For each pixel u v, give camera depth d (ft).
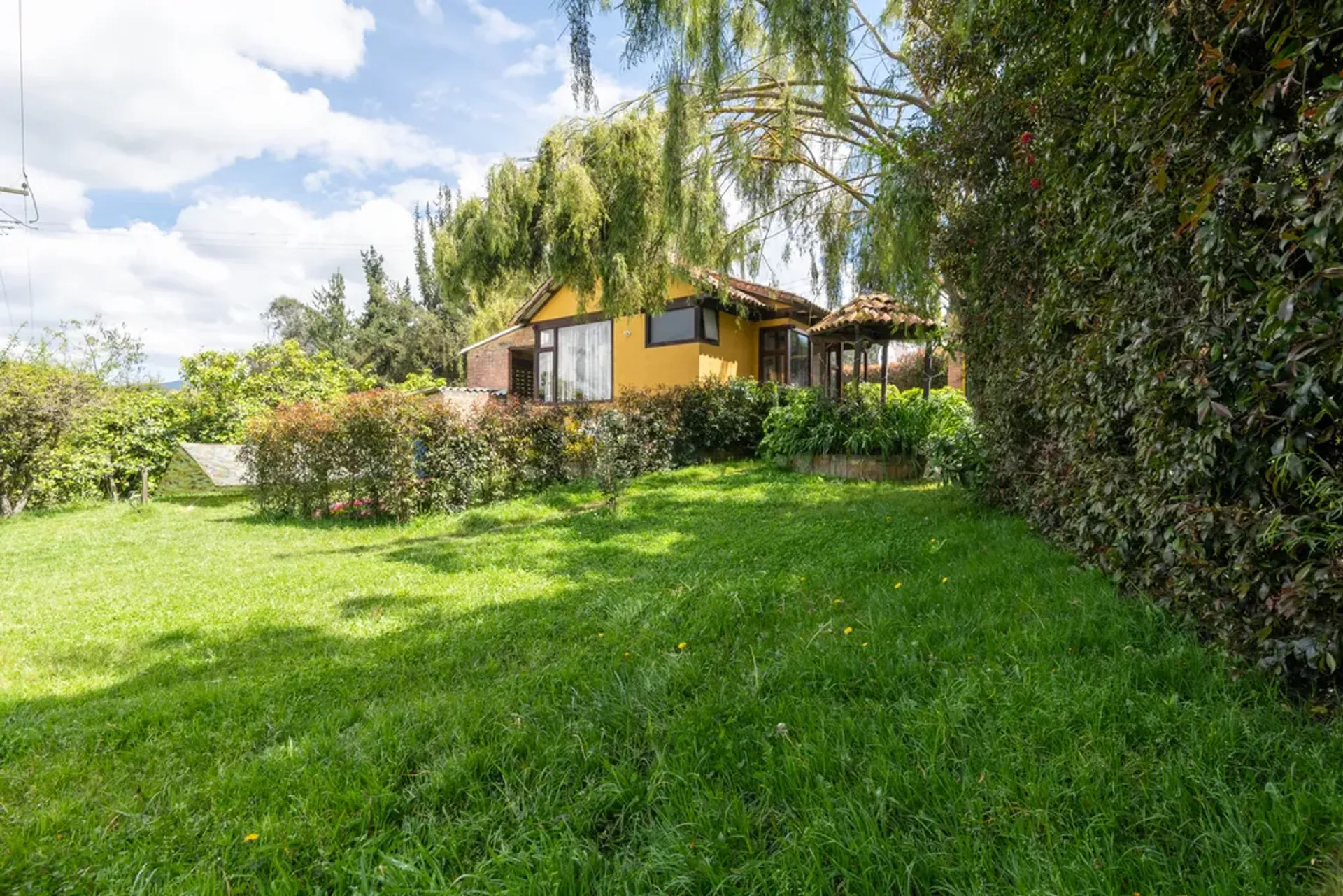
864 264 22.75
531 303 52.42
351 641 12.48
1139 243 7.96
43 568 22.02
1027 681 7.39
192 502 41.88
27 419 37.40
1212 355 6.49
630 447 35.35
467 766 6.91
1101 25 8.51
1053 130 11.27
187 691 10.15
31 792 7.21
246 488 45.14
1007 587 11.55
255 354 55.31
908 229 18.70
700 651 10.21
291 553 23.57
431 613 14.07
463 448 30.60
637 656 10.25
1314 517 5.77
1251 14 5.37
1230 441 6.66
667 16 17.95
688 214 22.18
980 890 4.62
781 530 19.60
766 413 42.45
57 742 8.45
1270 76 5.47
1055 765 5.83
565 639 11.80
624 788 6.33
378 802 6.38
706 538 19.95
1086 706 6.68
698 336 45.06
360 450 29.40
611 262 24.98
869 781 5.86
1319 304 5.22
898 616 10.68
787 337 49.96
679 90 19.80
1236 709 6.36
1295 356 5.27
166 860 5.78
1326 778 5.23
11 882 5.64
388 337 115.03
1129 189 8.70
